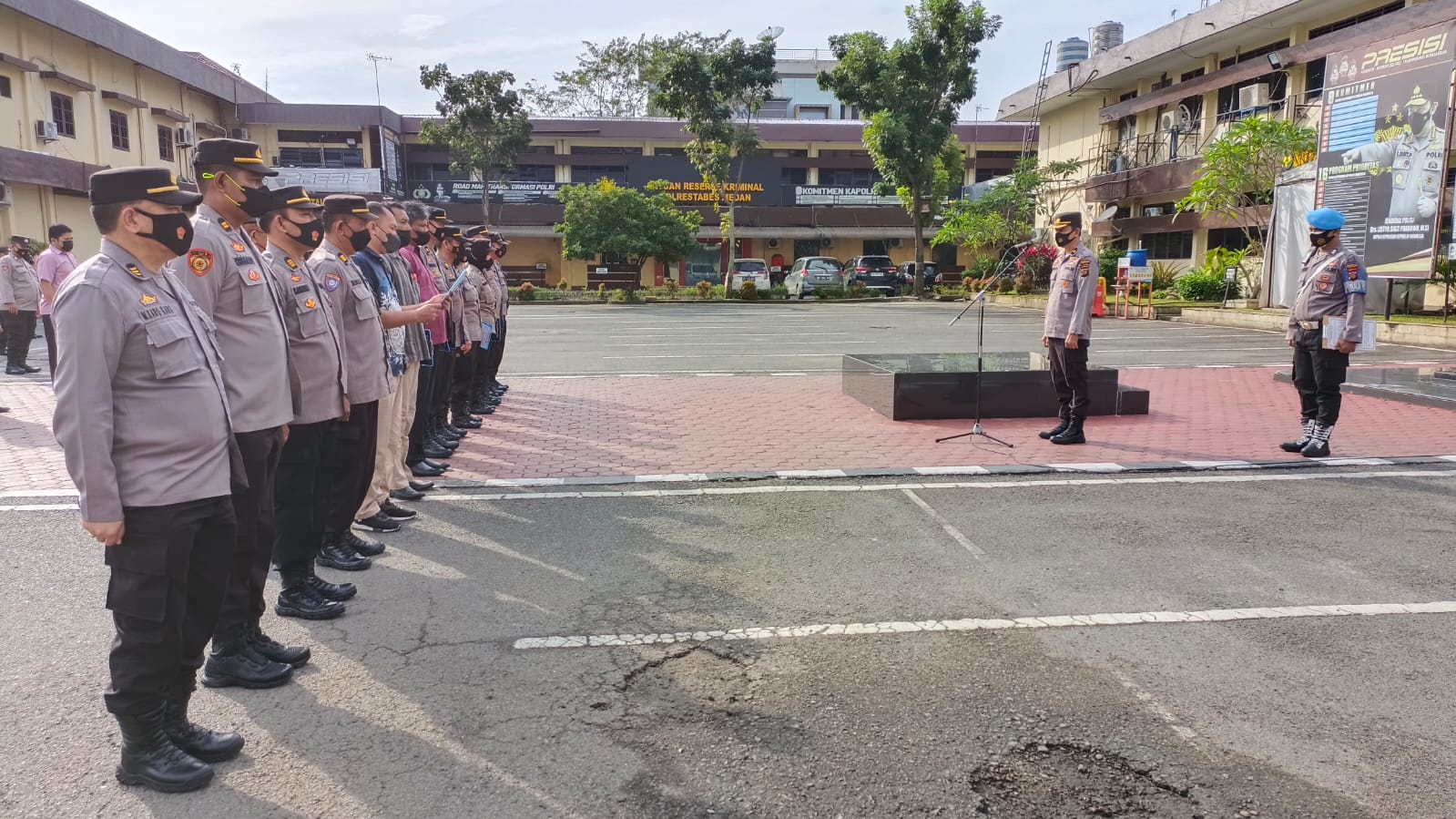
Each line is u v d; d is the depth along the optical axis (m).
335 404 4.48
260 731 3.38
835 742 3.30
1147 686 3.72
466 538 5.59
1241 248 26.66
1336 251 7.47
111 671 3.01
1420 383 10.96
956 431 8.72
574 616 4.43
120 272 2.97
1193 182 25.38
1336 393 7.58
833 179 43.97
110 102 27.53
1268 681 3.76
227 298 3.69
